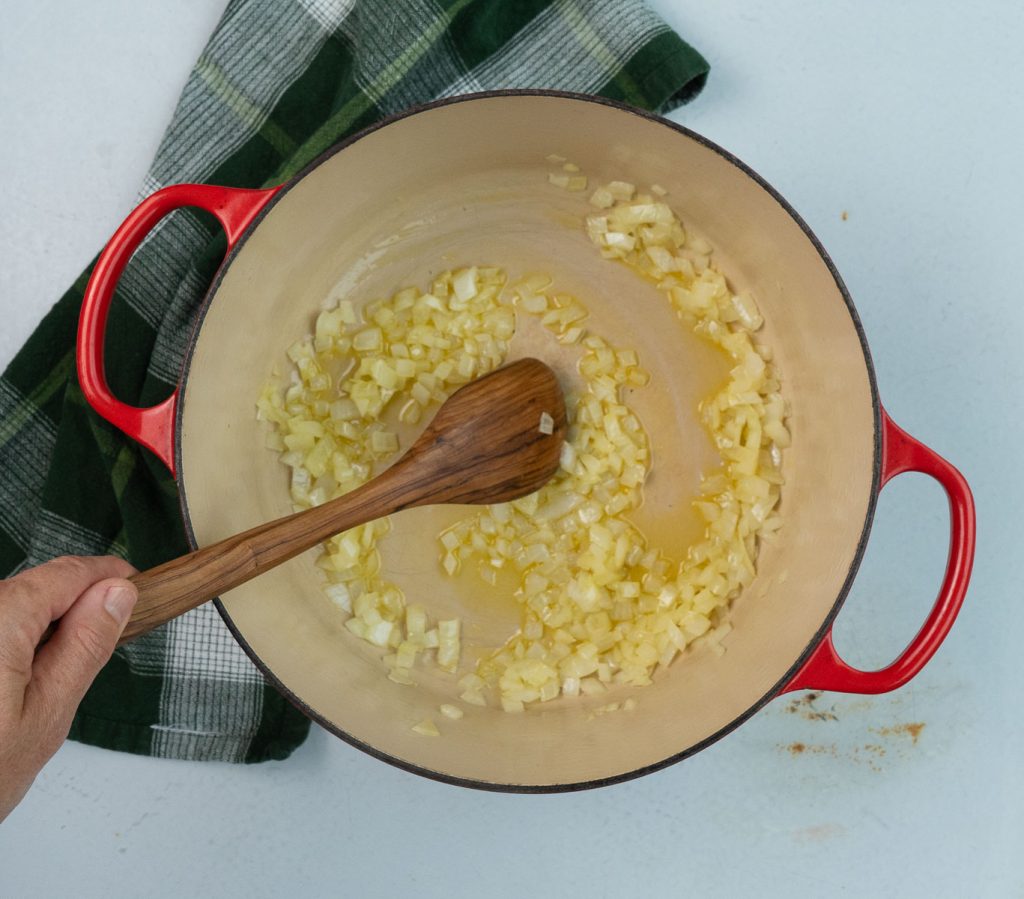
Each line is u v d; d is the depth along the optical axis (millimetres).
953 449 496
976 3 493
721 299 482
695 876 502
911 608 497
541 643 480
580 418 480
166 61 496
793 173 495
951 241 495
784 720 502
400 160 442
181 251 478
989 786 501
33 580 318
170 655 485
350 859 500
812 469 465
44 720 313
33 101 494
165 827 497
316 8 476
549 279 495
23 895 493
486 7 464
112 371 475
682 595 477
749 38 494
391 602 481
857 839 502
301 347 477
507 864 501
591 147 448
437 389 480
